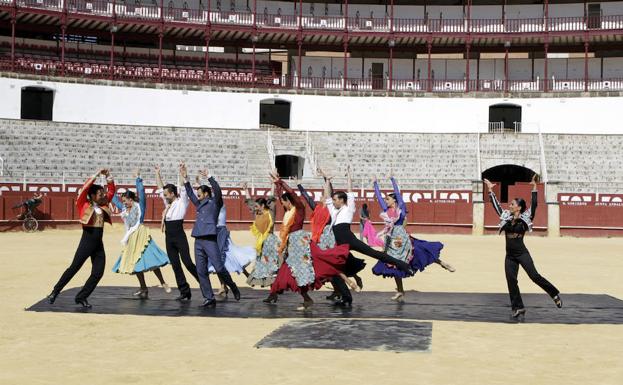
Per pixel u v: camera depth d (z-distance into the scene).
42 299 14.12
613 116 52.19
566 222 39.75
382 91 53.84
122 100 50.81
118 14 53.69
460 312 12.90
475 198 40.22
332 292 15.33
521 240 12.53
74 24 54.19
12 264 20.52
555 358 9.37
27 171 41.75
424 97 53.66
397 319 12.14
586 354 9.62
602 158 46.50
